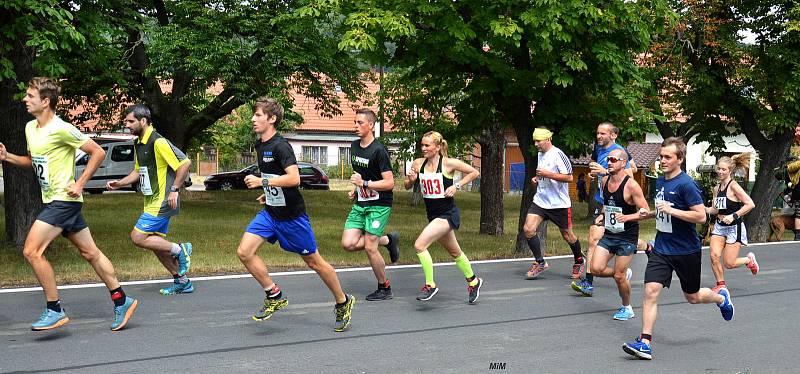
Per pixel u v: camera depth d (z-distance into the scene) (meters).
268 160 5.81
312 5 10.59
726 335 6.46
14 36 9.08
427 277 7.32
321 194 27.66
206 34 16.95
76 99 20.77
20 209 10.70
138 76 19.39
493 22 10.01
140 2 17.84
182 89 20.05
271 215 5.92
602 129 8.34
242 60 17.48
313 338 5.99
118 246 11.33
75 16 10.07
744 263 8.64
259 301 7.42
